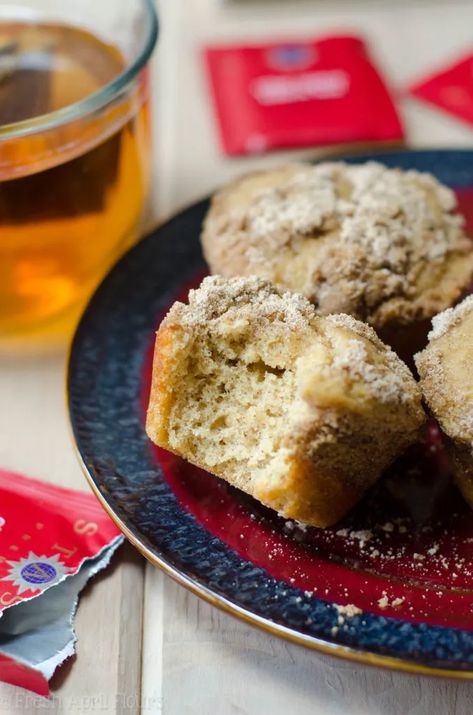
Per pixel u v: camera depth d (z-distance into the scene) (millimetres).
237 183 380
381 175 370
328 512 310
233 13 522
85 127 348
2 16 407
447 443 313
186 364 315
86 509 329
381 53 495
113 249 386
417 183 373
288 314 313
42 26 393
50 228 355
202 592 292
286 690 296
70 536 323
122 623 311
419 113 464
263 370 318
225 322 313
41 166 342
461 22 511
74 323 391
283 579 299
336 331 310
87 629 310
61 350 383
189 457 318
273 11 521
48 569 315
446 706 293
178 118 472
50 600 311
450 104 464
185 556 301
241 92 468
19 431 357
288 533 312
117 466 324
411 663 277
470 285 350
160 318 365
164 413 314
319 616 289
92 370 349
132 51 387
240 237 354
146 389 346
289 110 458
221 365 318
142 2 390
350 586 299
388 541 312
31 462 349
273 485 302
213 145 458
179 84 489
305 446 298
